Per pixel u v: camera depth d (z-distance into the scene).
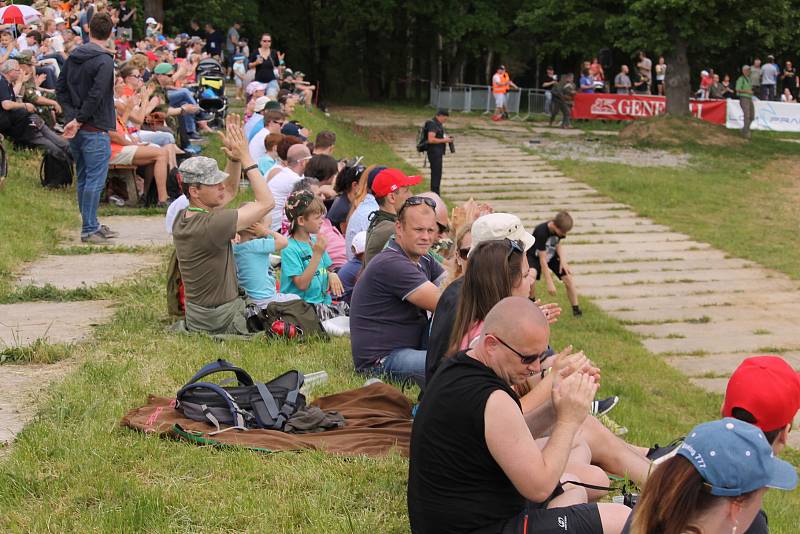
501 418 3.59
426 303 6.56
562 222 12.90
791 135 32.44
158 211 12.92
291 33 47.44
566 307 14.23
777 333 13.62
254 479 4.79
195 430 5.23
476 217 7.23
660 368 11.67
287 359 6.89
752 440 2.78
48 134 13.80
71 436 5.07
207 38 33.81
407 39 49.53
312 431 5.41
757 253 17.81
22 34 17.17
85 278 9.16
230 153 7.10
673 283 15.91
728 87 39.91
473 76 53.91
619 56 45.69
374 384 6.07
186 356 6.69
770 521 6.54
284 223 9.71
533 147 27.44
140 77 14.31
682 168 24.89
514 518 3.75
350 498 4.63
